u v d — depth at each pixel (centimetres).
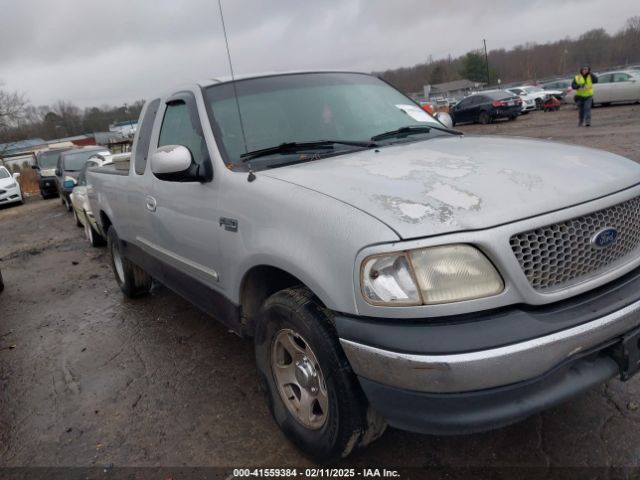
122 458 274
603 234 205
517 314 187
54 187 1836
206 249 297
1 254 923
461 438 257
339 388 212
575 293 197
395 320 188
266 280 268
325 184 228
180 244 331
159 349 404
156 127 366
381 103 356
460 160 245
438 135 329
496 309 187
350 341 196
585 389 195
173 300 517
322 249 205
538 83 5969
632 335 203
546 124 1845
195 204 299
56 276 703
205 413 307
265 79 340
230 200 267
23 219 1421
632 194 220
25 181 2719
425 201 199
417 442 257
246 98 318
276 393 262
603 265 209
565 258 198
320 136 306
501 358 177
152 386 346
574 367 198
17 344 459
